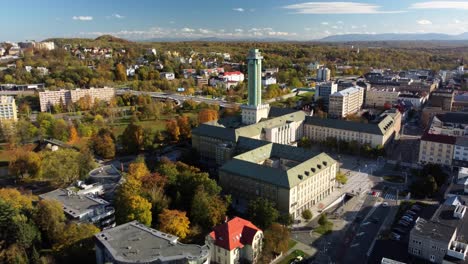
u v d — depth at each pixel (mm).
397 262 176125
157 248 173500
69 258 183875
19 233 192250
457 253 182500
